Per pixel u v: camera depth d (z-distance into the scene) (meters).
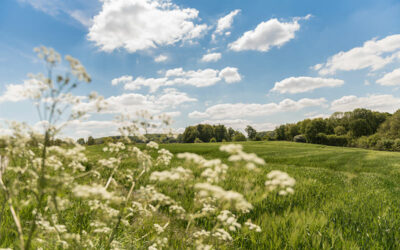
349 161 30.69
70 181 1.99
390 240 3.81
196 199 2.75
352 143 88.88
